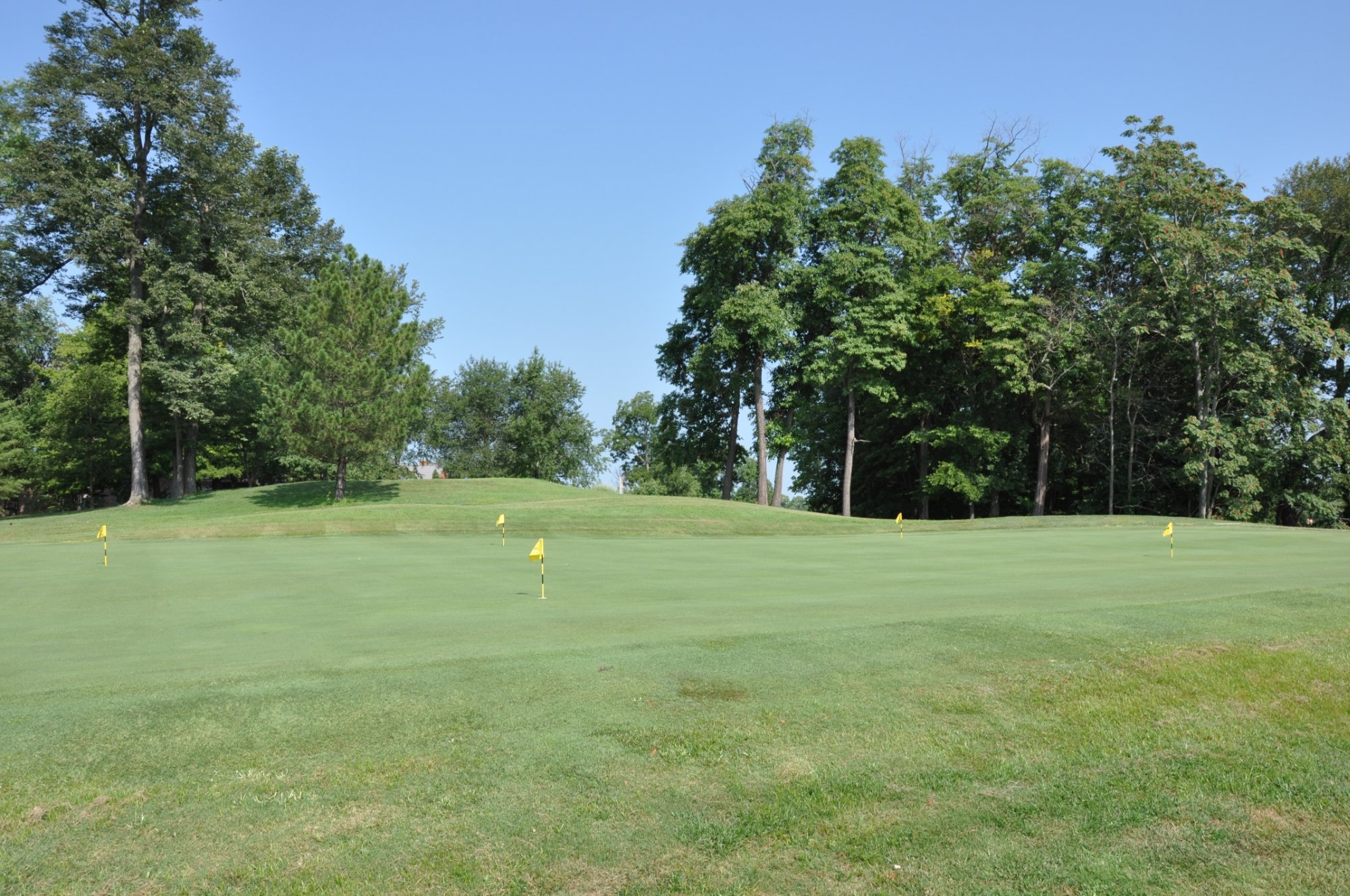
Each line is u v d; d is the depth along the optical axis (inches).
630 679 297.0
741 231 1625.2
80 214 1451.8
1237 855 196.5
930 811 213.6
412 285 2276.1
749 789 221.8
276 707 267.3
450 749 239.5
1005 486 1740.9
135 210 1555.1
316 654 340.2
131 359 1555.1
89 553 837.8
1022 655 333.4
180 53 1565.0
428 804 211.5
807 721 263.1
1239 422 1531.7
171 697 274.7
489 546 920.9
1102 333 1611.7
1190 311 1504.7
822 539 1042.7
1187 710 281.0
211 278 1547.7
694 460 1911.9
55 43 1475.1
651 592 524.1
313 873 184.5
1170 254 1509.6
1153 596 478.0
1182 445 1551.4
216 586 575.8
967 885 183.8
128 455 1998.0
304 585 578.6
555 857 191.2
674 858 191.8
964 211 1756.9
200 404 1588.3
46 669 327.3
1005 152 1792.6
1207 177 1524.4
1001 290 1606.8
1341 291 1631.4
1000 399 1683.1
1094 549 838.5
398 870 186.1
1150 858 195.0
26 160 1424.7
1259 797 223.8
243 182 1626.5
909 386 1798.7
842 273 1610.5
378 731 250.8
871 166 1679.4
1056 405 1758.1
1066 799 220.8
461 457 3117.6
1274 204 1491.1
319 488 1754.4
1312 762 245.4
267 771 227.0
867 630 366.0
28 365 2210.9
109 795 213.8
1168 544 873.5
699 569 671.8
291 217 1855.3
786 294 1691.7
